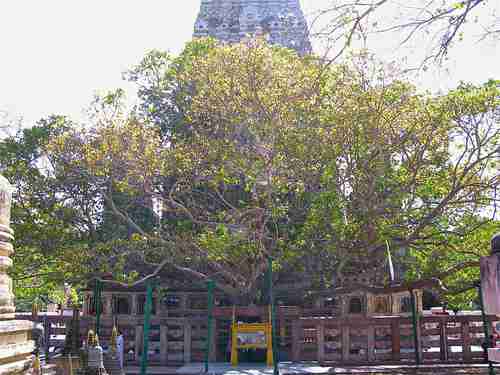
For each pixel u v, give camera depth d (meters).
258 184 21.23
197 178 22.11
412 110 20.69
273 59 21.17
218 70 21.61
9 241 7.91
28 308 42.53
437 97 20.67
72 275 21.56
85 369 13.24
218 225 20.44
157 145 22.59
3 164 24.50
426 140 20.70
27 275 24.78
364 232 19.91
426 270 20.44
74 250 21.06
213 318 19.62
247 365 18.08
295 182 21.09
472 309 32.84
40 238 22.16
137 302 24.38
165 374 16.86
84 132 22.70
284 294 24.03
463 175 19.61
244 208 21.70
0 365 6.64
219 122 22.59
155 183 23.39
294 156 20.27
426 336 18.44
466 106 19.69
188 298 25.48
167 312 23.33
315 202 20.16
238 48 21.48
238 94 20.81
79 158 22.61
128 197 24.00
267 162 19.97
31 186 23.47
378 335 18.28
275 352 15.70
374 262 22.92
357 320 18.09
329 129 20.44
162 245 22.41
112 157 21.59
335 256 21.17
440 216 21.31
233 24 48.66
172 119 29.25
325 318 18.16
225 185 23.03
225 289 22.25
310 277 22.25
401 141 20.86
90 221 24.67
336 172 20.64
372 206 20.25
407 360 17.95
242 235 20.09
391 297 23.53
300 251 20.59
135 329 19.72
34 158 25.11
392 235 20.17
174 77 28.50
